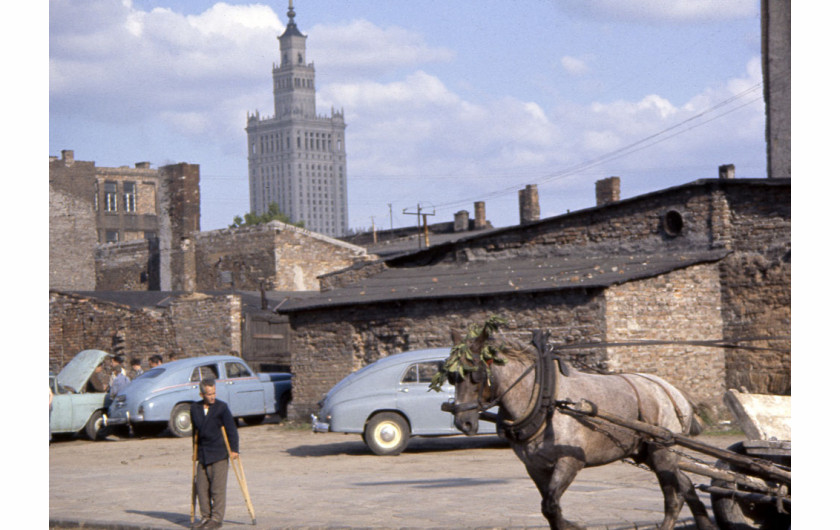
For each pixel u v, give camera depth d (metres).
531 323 23.12
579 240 26.59
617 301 22.00
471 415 8.94
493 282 25.11
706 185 24.03
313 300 28.31
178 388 26.55
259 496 14.63
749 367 23.14
